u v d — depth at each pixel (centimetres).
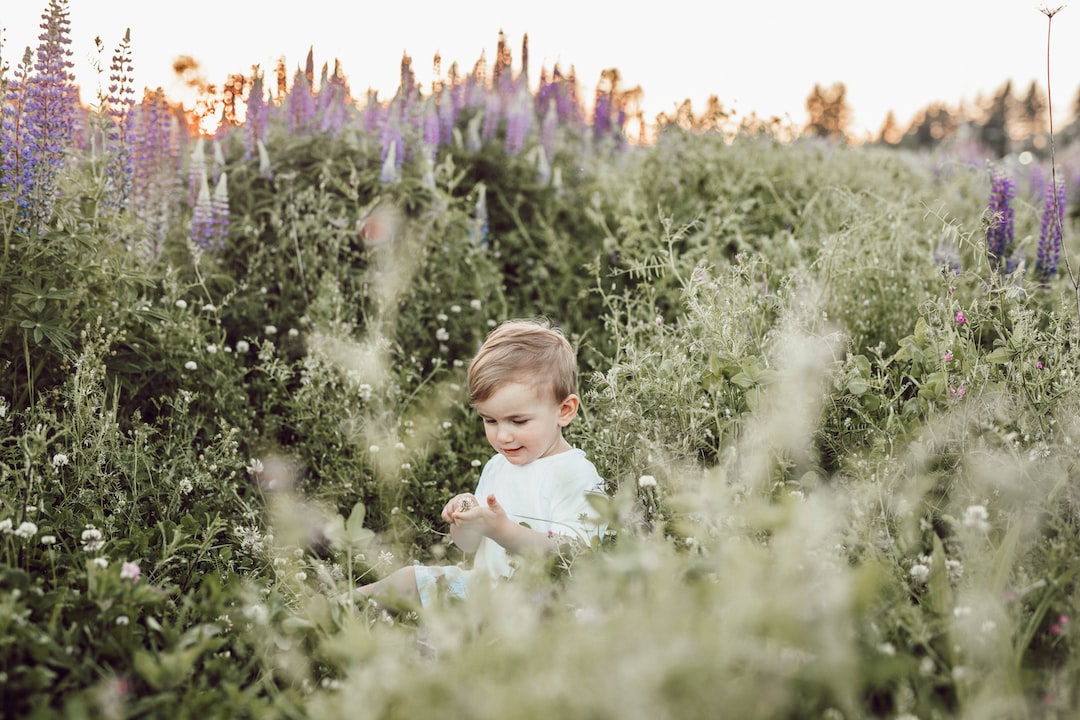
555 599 226
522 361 289
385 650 178
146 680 191
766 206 602
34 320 321
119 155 415
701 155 658
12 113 337
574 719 138
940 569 196
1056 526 216
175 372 361
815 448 281
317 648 215
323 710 175
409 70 662
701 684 139
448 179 554
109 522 268
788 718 165
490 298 505
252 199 519
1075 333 296
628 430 298
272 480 338
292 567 268
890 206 453
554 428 297
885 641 188
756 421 279
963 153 980
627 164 733
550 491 289
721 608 161
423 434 373
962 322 303
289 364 424
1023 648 178
